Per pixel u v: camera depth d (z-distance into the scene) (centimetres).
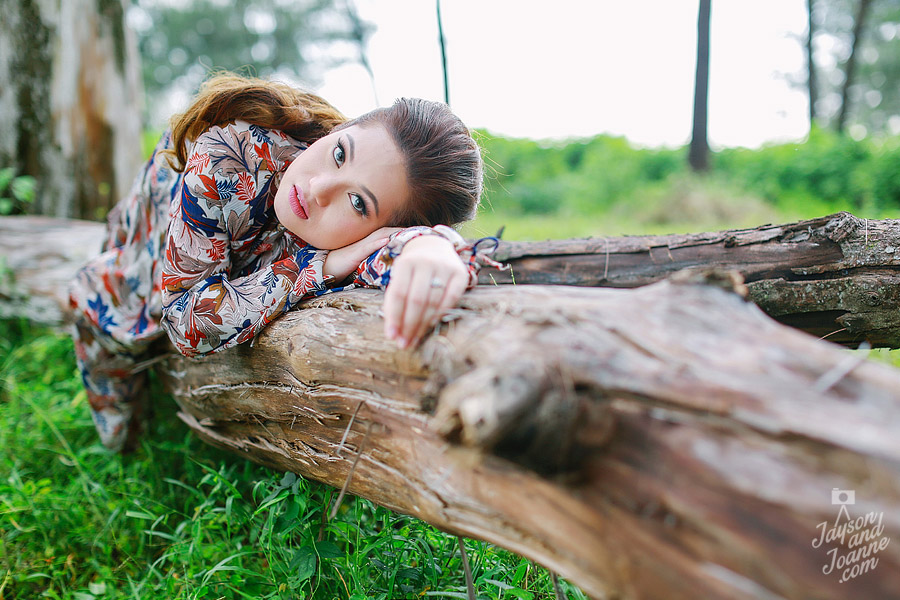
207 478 194
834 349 92
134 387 238
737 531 78
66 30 423
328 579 167
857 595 72
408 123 158
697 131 1308
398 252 145
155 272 207
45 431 259
